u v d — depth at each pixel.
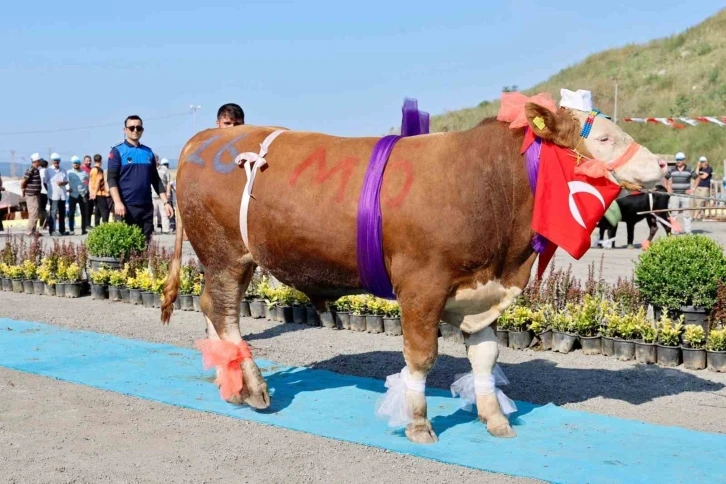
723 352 7.16
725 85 42.53
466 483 4.62
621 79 50.31
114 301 11.06
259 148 5.75
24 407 6.08
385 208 5.14
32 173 20.45
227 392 5.91
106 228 11.51
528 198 5.14
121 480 4.69
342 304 9.26
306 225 5.38
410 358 5.23
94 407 6.10
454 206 5.03
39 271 11.82
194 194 5.92
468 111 53.94
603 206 5.09
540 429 5.56
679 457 4.98
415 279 5.11
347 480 4.69
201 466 4.91
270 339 8.68
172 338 8.62
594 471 4.75
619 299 8.22
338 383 6.80
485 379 5.55
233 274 5.96
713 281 7.77
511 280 5.34
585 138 5.11
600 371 7.25
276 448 5.23
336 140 5.59
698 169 23.72
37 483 4.62
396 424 5.33
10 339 8.38
